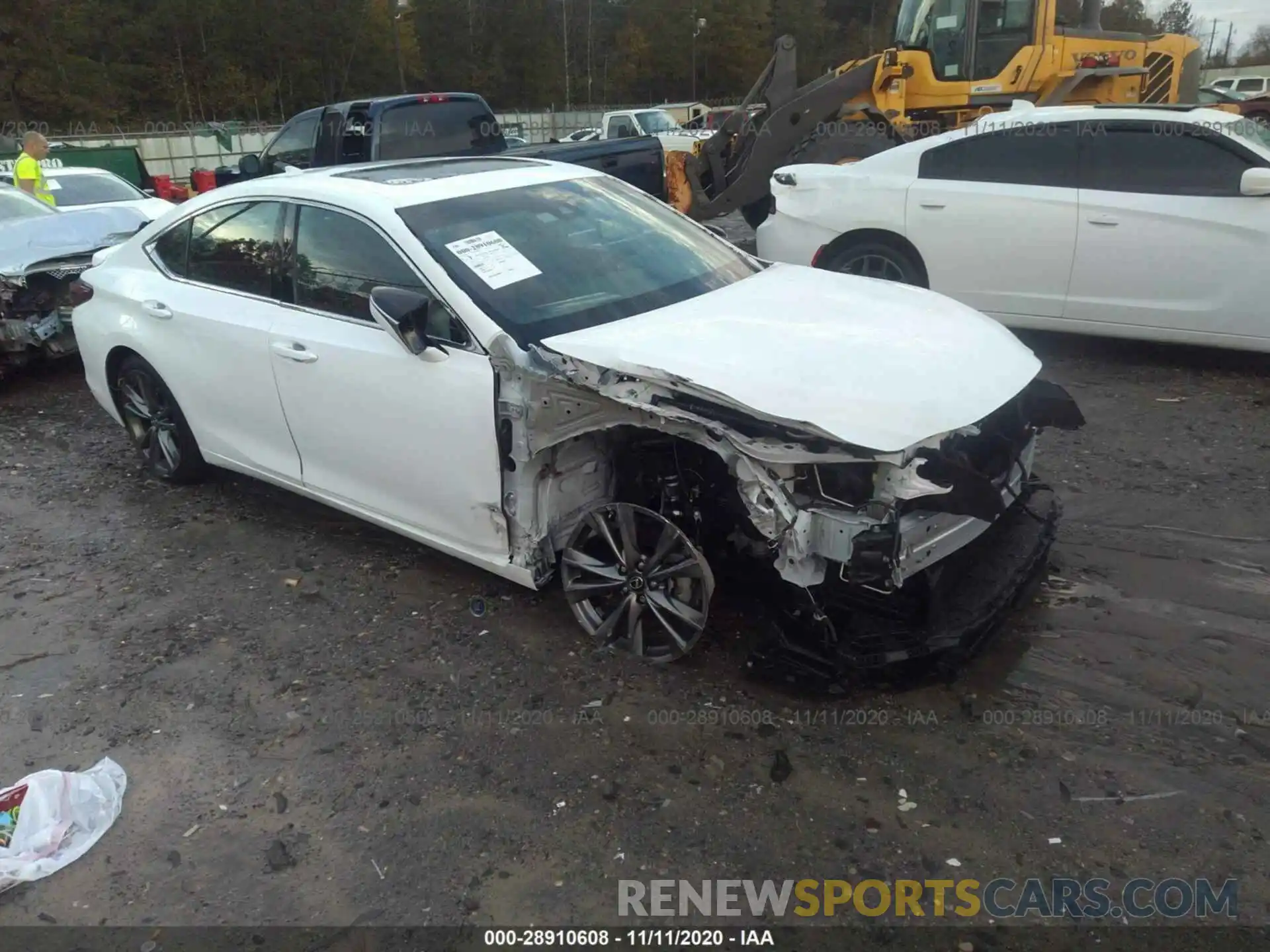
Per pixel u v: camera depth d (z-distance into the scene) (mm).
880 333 3377
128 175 18328
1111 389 6117
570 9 54750
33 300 6898
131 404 5203
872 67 10406
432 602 3990
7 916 2547
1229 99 19500
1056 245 6367
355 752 3105
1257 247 5730
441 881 2590
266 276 4227
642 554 3436
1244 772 2859
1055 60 10070
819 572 2920
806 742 3051
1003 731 3072
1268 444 5148
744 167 10586
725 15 58156
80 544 4672
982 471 3369
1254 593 3777
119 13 42750
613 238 4121
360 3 46438
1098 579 3936
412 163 4629
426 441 3605
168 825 2838
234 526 4812
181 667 3619
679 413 2932
